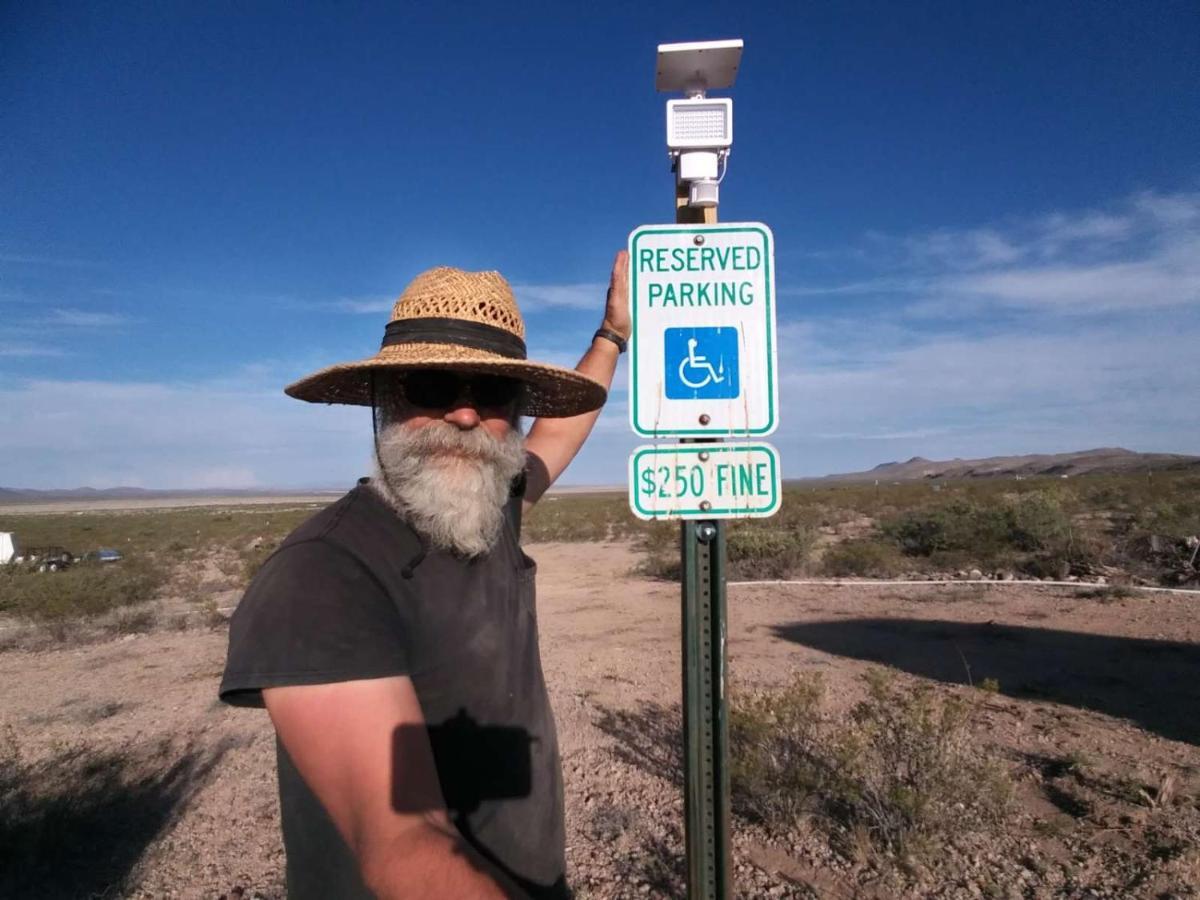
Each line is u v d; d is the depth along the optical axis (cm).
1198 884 350
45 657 1012
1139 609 962
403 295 171
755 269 197
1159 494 2883
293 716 124
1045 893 350
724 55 203
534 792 161
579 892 376
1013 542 1520
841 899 354
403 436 156
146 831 460
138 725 661
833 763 451
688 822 192
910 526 1672
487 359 155
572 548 2253
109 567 2045
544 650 868
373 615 136
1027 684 659
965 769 442
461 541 152
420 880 113
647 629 973
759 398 195
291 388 184
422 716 137
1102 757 494
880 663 751
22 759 584
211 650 977
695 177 203
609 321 255
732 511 193
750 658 787
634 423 194
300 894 152
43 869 413
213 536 3853
